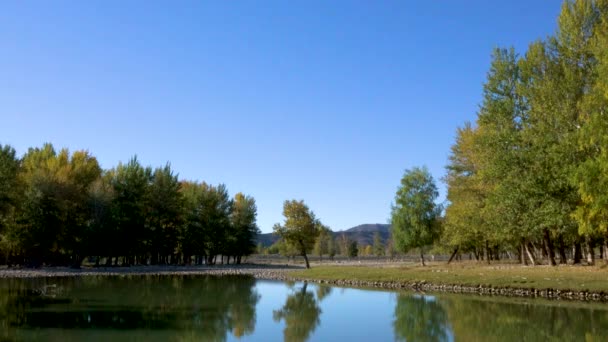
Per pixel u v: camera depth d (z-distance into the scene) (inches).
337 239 6884.8
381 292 1487.5
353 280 1803.6
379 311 1101.7
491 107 1499.8
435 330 855.7
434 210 2704.2
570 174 1132.5
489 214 1653.5
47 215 2497.5
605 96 957.8
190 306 1187.3
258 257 5664.4
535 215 1346.0
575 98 1262.3
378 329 882.8
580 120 1216.2
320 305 1224.8
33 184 2501.2
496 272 1608.0
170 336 799.1
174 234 3430.1
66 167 2775.6
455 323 908.6
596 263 1658.5
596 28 1193.4
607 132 956.0
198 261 4153.5
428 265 2632.9
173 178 3393.2
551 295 1196.5
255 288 1704.0
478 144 1611.7
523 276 1403.8
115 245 2824.8
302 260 4980.3
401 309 1119.0
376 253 6422.2
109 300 1262.3
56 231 2554.1
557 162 1249.4
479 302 1149.7
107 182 3009.4
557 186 1270.9
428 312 1053.2
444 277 1567.4
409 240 2689.5
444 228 2447.1
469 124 2080.5
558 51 1341.0
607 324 832.9
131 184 2997.0
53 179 2578.7
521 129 1441.9
